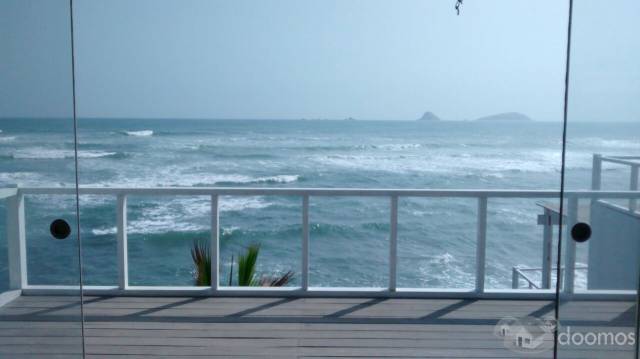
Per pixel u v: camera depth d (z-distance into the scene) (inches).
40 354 104.3
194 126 2442.2
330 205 627.2
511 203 629.3
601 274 114.4
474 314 130.9
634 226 115.0
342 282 364.2
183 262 434.6
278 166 1026.1
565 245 114.6
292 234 509.0
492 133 2231.8
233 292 142.6
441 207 603.8
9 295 124.7
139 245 471.8
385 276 377.1
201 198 675.4
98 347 110.8
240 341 114.3
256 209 611.8
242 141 1556.3
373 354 108.5
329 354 108.3
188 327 121.8
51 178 100.0
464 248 449.7
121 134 1753.2
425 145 1535.4
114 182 818.8
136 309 132.7
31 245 126.5
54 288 105.5
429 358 106.7
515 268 252.4
